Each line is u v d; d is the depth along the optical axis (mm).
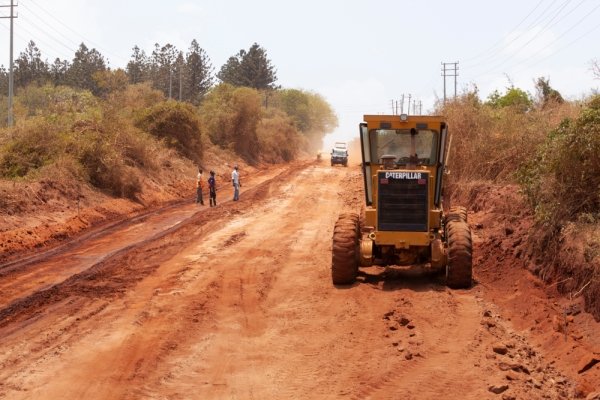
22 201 21688
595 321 10102
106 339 10109
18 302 12453
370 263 13328
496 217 17750
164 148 40469
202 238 20109
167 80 91625
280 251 17797
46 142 26938
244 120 59125
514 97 37469
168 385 8297
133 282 14102
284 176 45531
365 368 8734
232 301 12547
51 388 8109
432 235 12992
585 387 8086
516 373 8375
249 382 8414
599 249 10938
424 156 13633
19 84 97688
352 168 54656
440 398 7648
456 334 9992
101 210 25297
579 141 12625
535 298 11688
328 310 11664
